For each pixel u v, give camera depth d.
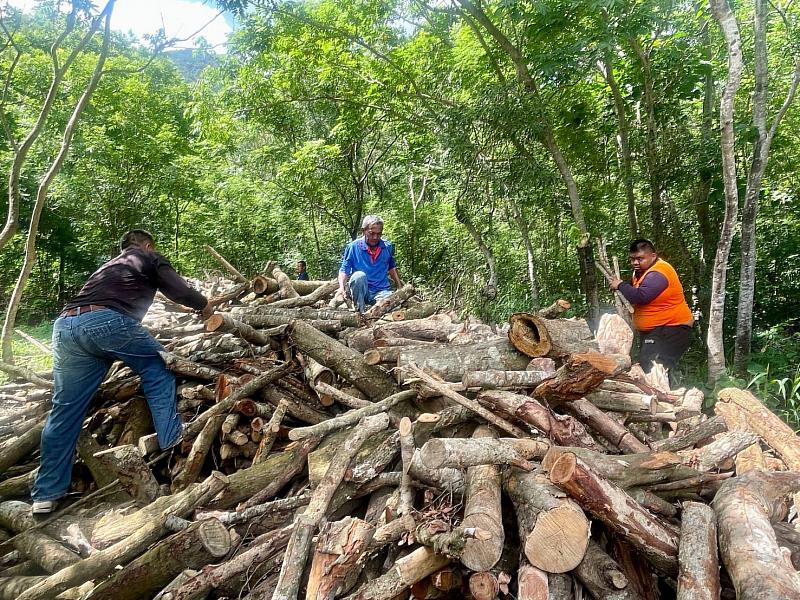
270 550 2.46
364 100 12.04
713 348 6.09
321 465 2.88
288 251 15.39
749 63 8.36
